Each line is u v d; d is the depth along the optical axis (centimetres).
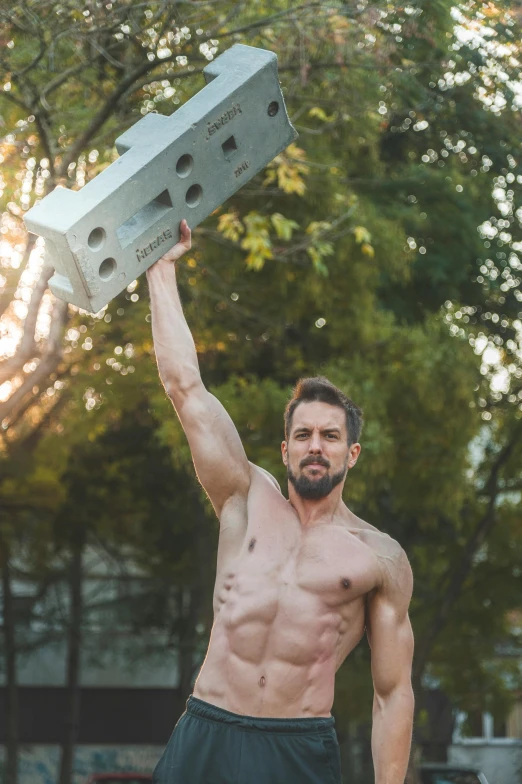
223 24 930
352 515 382
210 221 1281
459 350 1456
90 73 1044
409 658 378
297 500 371
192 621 2184
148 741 3078
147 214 348
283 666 352
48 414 1662
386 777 379
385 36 977
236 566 364
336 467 368
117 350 1474
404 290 1662
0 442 1617
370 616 376
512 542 2070
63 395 1619
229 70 356
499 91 1103
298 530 368
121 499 1922
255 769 343
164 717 3092
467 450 1491
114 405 1484
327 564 362
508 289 1814
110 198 327
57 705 3058
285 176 1175
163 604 2266
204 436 370
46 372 1089
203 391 373
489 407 1922
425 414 1460
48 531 1948
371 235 1398
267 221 1214
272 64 358
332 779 352
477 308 1839
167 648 2262
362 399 1370
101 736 3067
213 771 345
